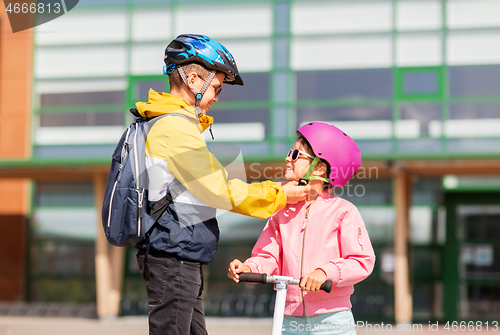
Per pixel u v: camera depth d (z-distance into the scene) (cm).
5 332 1177
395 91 1383
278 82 1429
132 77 1522
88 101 1547
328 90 1411
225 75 327
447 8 1391
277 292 287
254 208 298
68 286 1652
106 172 1413
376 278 1464
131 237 289
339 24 1424
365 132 1391
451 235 1498
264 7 1456
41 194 1689
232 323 1405
